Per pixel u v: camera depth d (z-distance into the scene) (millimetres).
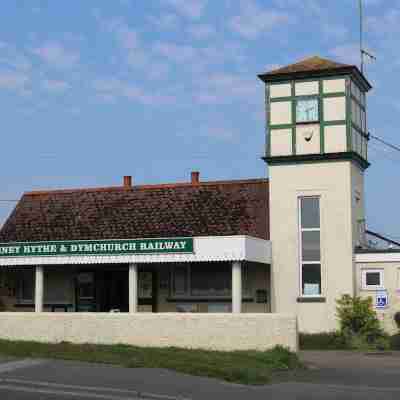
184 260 28203
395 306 28578
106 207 32938
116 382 17062
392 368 21188
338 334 28266
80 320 24062
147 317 23453
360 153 31125
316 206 29969
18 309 33375
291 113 30297
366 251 29281
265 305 30281
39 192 34875
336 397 16047
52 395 15555
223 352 21984
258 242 28922
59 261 29812
